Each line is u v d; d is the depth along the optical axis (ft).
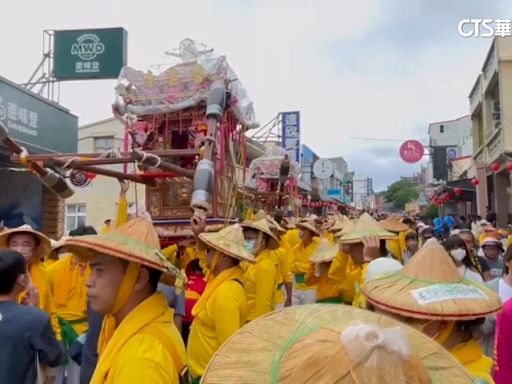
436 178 130.82
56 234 41.45
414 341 5.66
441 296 7.56
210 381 5.28
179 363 7.60
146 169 20.33
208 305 12.79
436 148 132.26
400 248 28.55
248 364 5.28
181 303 15.44
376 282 8.43
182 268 19.74
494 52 63.46
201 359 12.71
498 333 10.75
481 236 33.42
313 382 4.50
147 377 7.01
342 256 19.65
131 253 7.57
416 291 7.75
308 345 4.85
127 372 7.05
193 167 21.22
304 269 27.71
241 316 13.01
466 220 70.59
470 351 7.70
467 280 8.14
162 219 20.95
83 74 53.62
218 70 20.31
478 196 77.51
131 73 21.17
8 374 10.98
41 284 16.31
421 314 7.36
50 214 41.34
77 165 16.21
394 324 5.85
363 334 4.51
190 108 20.94
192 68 20.57
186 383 7.66
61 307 16.90
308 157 125.80
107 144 65.92
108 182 67.97
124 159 15.96
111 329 8.30
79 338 15.28
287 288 28.60
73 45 53.88
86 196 68.23
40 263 17.31
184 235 20.27
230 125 22.34
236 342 5.58
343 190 192.65
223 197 20.85
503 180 68.08
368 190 293.84
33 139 35.24
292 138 86.63
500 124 61.72
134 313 7.68
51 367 11.91
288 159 35.91
